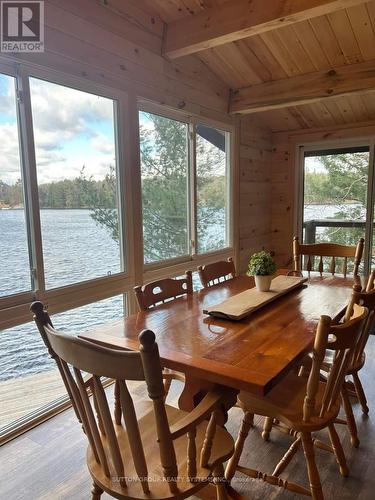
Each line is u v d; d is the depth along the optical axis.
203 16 2.48
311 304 1.80
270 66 3.11
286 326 1.51
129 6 2.41
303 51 2.87
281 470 1.52
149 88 2.63
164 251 2.99
